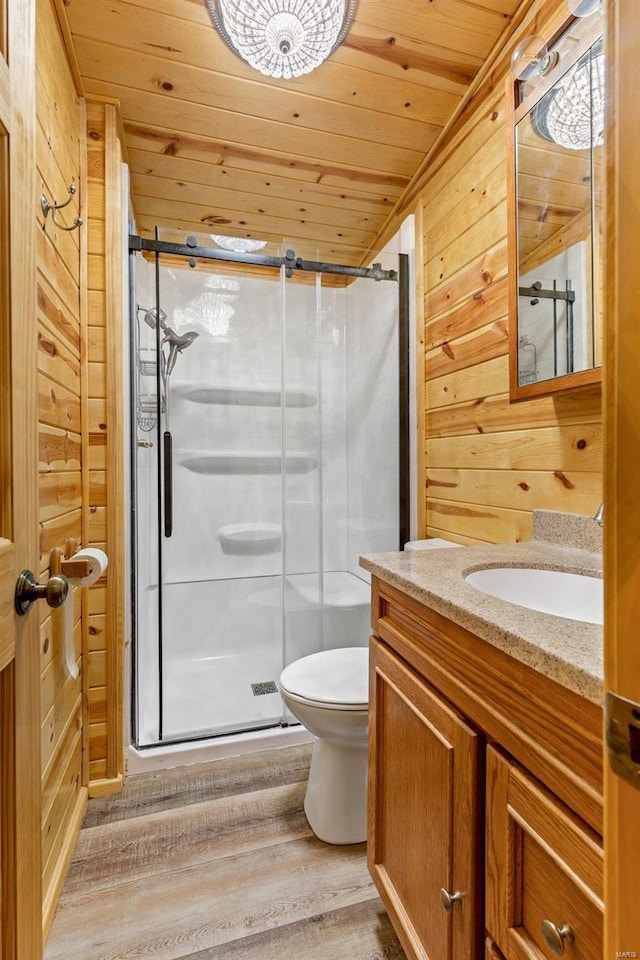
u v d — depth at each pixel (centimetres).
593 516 108
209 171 185
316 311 249
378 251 233
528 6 122
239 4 115
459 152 162
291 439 242
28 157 70
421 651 87
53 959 98
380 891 100
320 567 237
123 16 122
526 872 58
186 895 113
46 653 106
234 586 250
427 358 189
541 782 56
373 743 107
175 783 154
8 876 62
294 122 161
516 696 61
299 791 151
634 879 31
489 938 65
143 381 192
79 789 142
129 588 167
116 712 152
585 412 111
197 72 140
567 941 50
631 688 32
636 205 32
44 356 105
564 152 110
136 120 158
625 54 32
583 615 95
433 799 80
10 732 63
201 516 248
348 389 253
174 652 238
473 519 157
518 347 124
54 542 113
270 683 219
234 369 253
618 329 33
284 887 115
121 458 155
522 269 123
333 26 120
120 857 124
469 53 136
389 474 212
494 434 145
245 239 227
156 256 192
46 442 106
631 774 32
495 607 70
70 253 133
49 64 112
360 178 191
